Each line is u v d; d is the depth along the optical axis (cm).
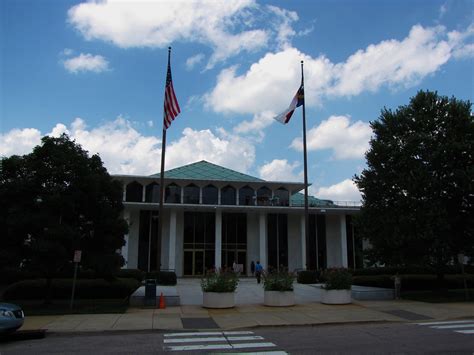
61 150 1828
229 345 1065
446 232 2142
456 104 2259
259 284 3016
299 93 2942
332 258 4538
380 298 2141
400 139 2316
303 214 4528
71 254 1750
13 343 1134
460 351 948
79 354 957
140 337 1212
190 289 2630
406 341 1088
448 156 2186
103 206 1862
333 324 1450
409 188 2170
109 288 2245
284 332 1288
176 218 4297
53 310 1722
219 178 4559
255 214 4478
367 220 2352
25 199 1758
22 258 1733
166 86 2666
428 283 2752
